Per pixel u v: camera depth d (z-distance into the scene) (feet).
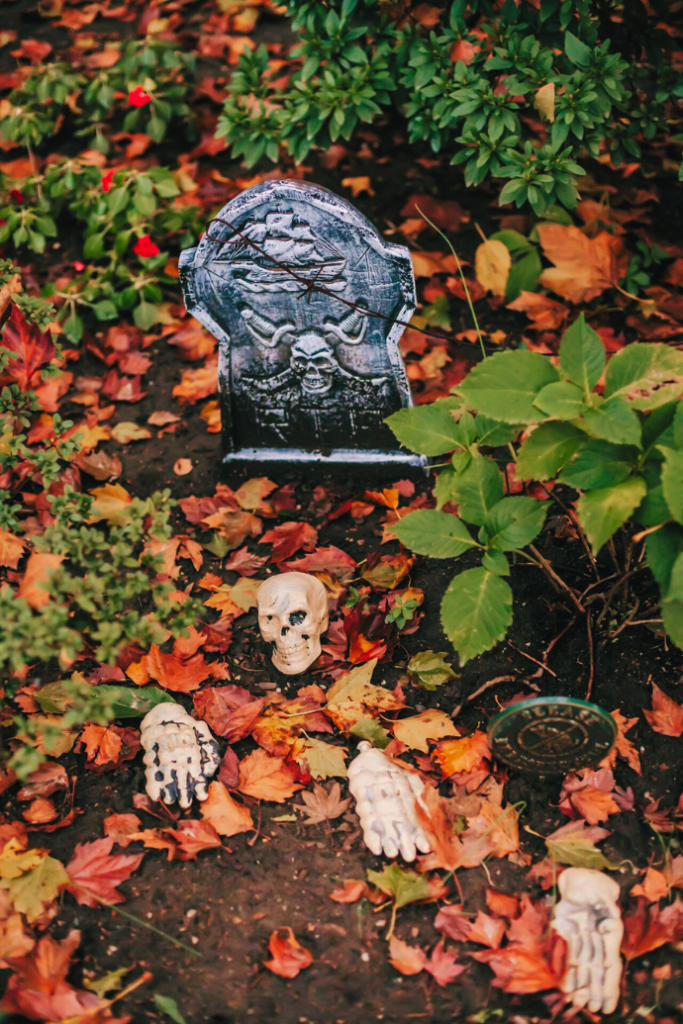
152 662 9.91
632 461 7.93
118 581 8.16
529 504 8.48
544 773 8.89
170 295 14.06
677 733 9.29
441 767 9.15
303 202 9.89
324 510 11.58
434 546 8.60
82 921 8.39
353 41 13.08
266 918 8.40
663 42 12.32
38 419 12.60
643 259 13.76
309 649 9.71
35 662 10.19
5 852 8.62
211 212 14.52
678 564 7.32
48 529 8.05
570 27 11.93
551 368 8.00
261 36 17.49
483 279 13.46
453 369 12.83
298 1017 7.93
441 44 11.93
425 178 15.21
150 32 17.31
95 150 15.84
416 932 8.29
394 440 11.71
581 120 11.33
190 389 12.93
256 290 10.56
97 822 8.98
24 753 7.29
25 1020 7.92
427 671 9.77
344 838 8.81
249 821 8.82
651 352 7.80
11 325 10.17
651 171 14.92
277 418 11.64
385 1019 7.90
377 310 10.58
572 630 10.10
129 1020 7.88
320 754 9.22
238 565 10.96
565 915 8.01
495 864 8.60
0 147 16.25
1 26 18.28
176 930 8.35
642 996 7.96
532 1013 7.88
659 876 8.39
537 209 11.75
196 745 9.14
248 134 13.26
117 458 12.28
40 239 13.76
